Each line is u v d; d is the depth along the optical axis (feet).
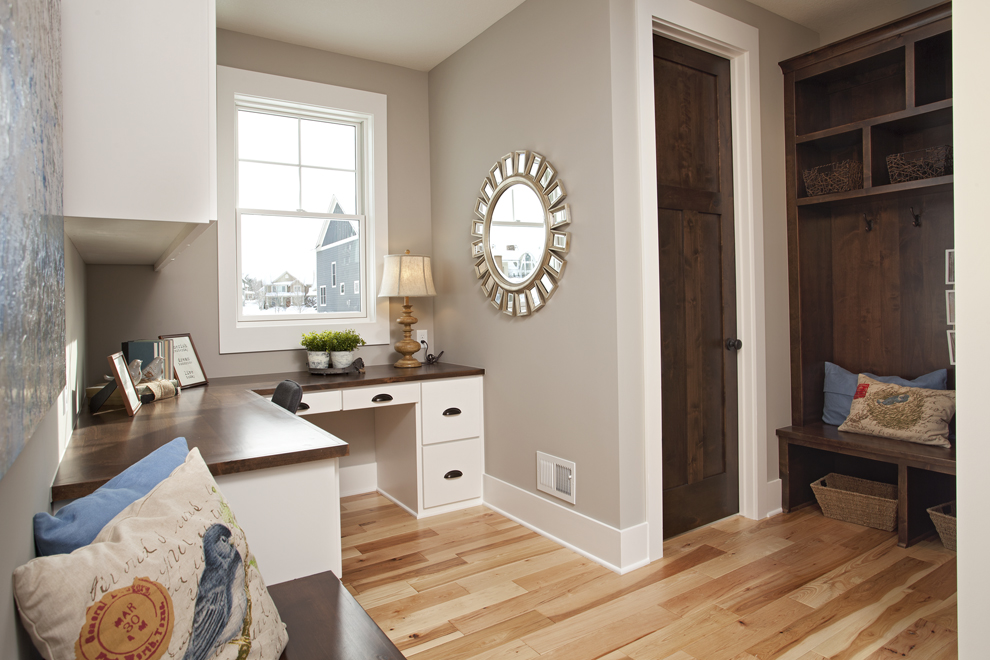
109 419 6.52
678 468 9.20
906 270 9.89
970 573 4.92
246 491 4.83
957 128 4.99
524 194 9.74
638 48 8.31
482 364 11.07
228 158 10.52
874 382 9.73
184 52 4.26
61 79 3.68
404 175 12.34
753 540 8.97
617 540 8.07
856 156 10.48
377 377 10.06
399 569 8.27
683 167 9.24
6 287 1.78
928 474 8.95
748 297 9.84
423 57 11.85
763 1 9.77
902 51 8.98
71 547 2.91
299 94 11.08
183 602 2.80
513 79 9.98
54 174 3.05
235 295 10.61
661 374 8.93
